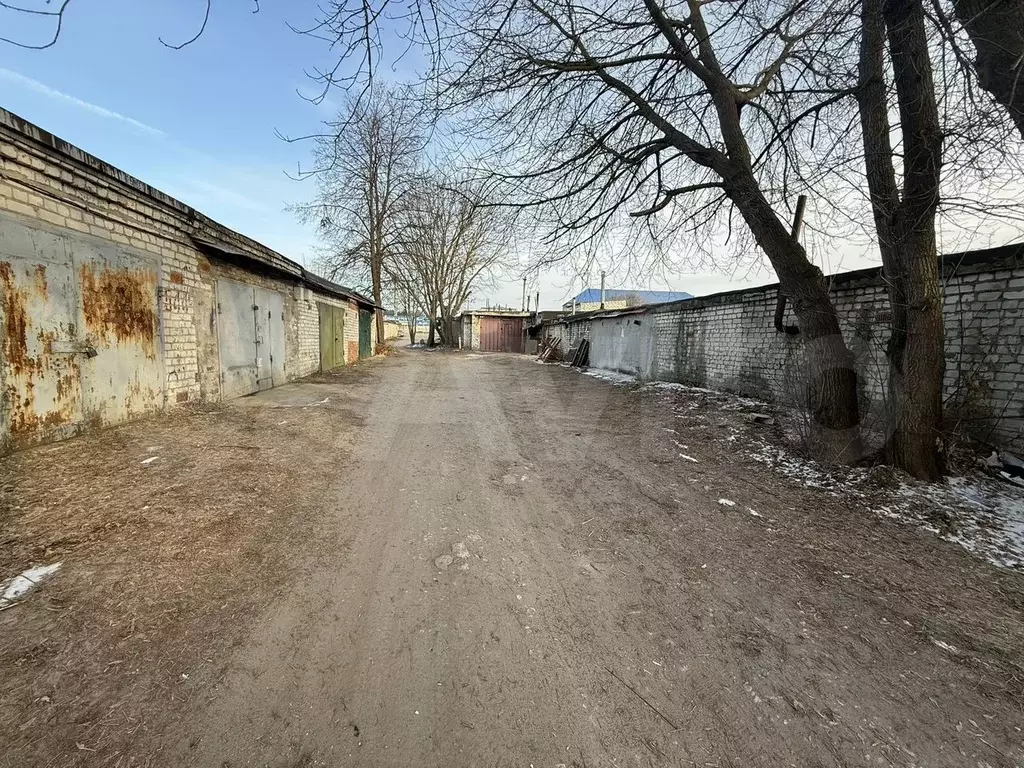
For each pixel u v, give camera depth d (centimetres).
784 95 495
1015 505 354
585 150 608
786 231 488
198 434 481
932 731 165
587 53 549
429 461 471
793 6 397
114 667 174
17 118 346
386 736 154
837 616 230
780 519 344
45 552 241
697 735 160
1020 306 416
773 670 192
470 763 146
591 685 181
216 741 148
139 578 229
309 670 181
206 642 191
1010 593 253
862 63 430
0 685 161
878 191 425
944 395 462
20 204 354
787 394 536
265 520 307
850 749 157
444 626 212
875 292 581
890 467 411
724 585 256
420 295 3312
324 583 241
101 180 436
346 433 562
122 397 470
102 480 335
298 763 143
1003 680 190
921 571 273
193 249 607
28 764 136
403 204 2050
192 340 605
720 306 942
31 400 366
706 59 535
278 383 920
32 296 366
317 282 1151
